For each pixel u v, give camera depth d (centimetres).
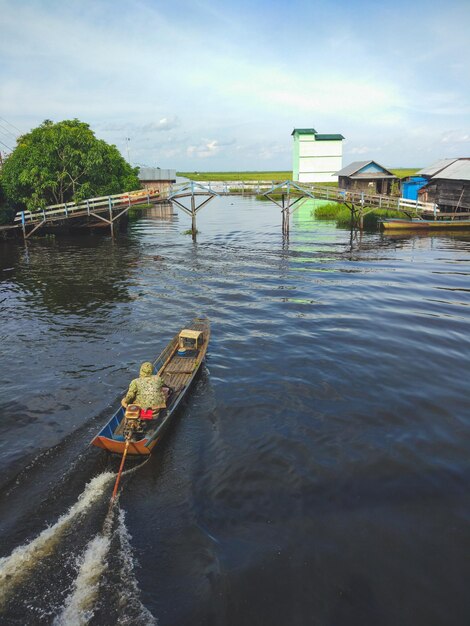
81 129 4200
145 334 1534
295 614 562
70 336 1525
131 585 602
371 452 880
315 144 7662
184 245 3569
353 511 732
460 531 688
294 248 3347
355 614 562
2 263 2853
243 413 1025
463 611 566
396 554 649
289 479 809
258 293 2066
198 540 676
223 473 829
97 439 823
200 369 1230
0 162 4584
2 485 799
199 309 1819
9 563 634
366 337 1462
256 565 631
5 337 1519
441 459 857
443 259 2856
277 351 1362
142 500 763
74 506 749
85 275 2481
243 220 5650
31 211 3775
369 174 5022
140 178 7981
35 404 1076
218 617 558
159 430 888
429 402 1054
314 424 977
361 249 3272
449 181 4228
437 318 1650
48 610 566
